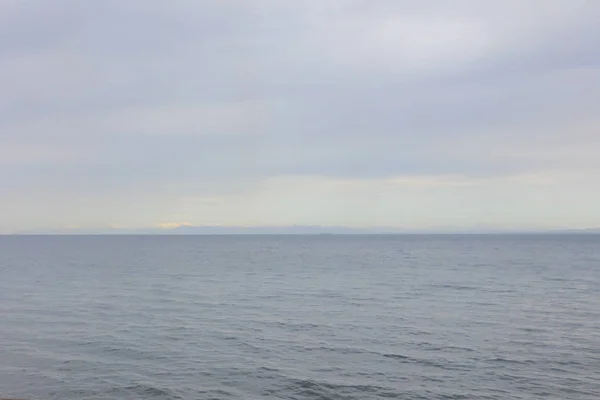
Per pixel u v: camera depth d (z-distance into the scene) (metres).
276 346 21.06
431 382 16.28
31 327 25.19
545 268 65.44
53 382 16.25
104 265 73.31
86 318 27.83
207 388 15.72
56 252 117.56
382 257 96.81
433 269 64.88
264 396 15.05
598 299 35.34
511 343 21.52
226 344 21.45
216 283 47.66
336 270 64.31
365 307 31.92
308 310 30.72
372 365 18.23
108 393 15.23
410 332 23.84
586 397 14.88
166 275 56.62
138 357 19.33
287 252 122.25
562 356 19.36
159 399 14.77
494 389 15.59
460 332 23.83
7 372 17.31
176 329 24.67
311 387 15.81
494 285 44.75
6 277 53.31
